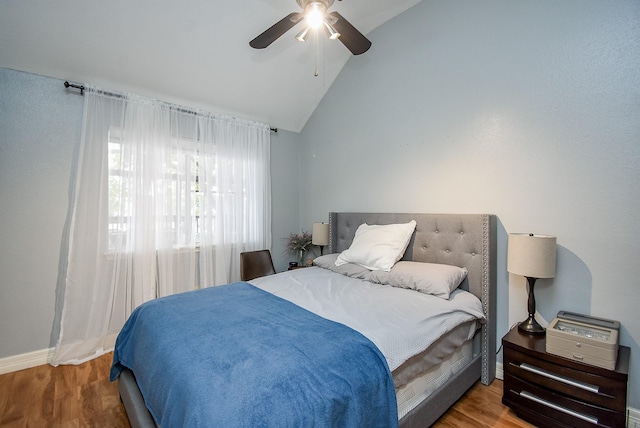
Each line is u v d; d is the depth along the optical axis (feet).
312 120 12.67
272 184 12.55
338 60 10.73
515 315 6.81
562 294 6.14
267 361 3.65
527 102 6.56
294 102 11.80
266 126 12.00
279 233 12.85
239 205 11.14
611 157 5.55
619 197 5.49
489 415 5.69
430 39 8.32
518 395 5.62
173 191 9.60
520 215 6.71
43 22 6.83
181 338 4.39
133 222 8.78
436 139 8.21
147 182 8.96
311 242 12.54
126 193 8.68
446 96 7.98
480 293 6.91
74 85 7.99
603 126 5.62
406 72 8.95
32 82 7.57
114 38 7.59
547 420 5.25
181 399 3.34
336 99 11.43
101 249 8.26
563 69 6.07
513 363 5.69
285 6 8.04
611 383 4.65
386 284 7.47
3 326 7.29
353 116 10.73
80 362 7.79
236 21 8.18
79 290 7.97
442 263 7.73
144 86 8.96
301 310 5.52
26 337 7.55
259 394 3.08
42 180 7.69
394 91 9.30
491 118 7.13
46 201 7.75
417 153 8.70
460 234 7.38
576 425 4.95
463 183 7.66
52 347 7.86
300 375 3.41
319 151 12.34
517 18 6.68
